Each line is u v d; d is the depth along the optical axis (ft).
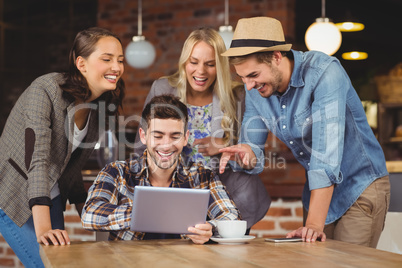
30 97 7.85
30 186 7.29
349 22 24.70
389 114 25.08
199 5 24.36
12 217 7.92
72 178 8.89
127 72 25.54
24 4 26.96
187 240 7.15
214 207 7.94
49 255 5.87
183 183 8.07
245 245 6.70
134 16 25.49
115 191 7.73
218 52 9.07
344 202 8.48
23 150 7.86
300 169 19.43
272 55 7.88
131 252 6.08
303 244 6.80
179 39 24.79
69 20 26.84
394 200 9.89
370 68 26.78
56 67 26.86
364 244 8.36
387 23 26.53
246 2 23.34
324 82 7.84
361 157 8.39
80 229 13.71
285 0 22.70
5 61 26.78
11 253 14.58
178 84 9.34
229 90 9.25
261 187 9.67
